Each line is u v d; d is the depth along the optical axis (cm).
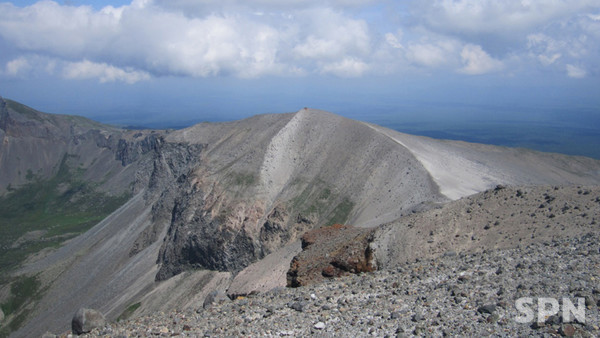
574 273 1530
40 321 9588
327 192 9000
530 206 2491
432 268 1967
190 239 8994
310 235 3688
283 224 8594
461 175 8294
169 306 7838
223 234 8650
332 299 1702
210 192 9725
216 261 8544
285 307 1656
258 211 9000
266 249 8381
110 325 1750
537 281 1512
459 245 2362
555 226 2181
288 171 10031
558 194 2508
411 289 1684
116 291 9506
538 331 1171
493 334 1200
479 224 2502
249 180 9706
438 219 2680
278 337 1374
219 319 1625
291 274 2884
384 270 2195
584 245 1816
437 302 1484
